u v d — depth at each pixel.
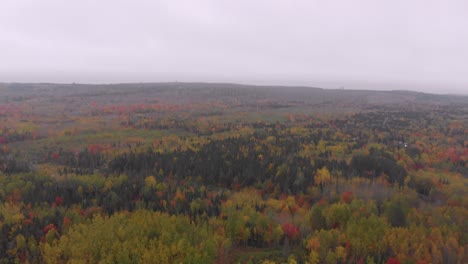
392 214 63.28
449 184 85.50
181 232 56.78
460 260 52.84
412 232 57.75
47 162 103.81
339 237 56.50
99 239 53.12
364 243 55.25
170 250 50.91
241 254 56.84
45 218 60.72
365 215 65.12
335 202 72.81
